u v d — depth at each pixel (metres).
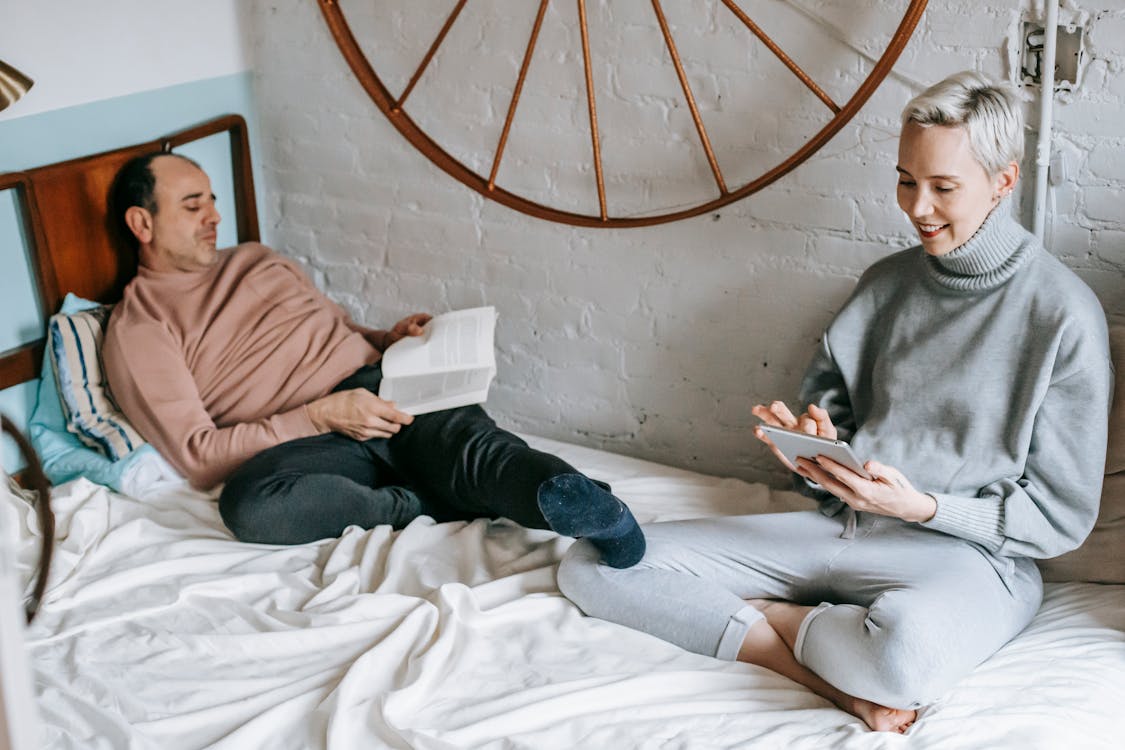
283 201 2.49
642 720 1.43
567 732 1.41
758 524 1.73
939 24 1.80
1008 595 1.57
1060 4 1.71
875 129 1.89
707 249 2.09
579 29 2.07
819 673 1.49
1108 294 1.82
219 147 2.38
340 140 2.38
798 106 1.94
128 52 2.15
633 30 2.03
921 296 1.66
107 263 2.16
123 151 2.14
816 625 1.51
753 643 1.57
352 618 1.65
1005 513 1.54
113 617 1.65
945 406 1.63
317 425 2.01
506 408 2.41
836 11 1.86
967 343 1.61
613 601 1.65
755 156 2.00
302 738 1.41
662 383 2.23
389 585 1.76
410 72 2.25
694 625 1.60
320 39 2.31
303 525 1.89
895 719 1.43
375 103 2.29
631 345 2.23
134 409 2.03
